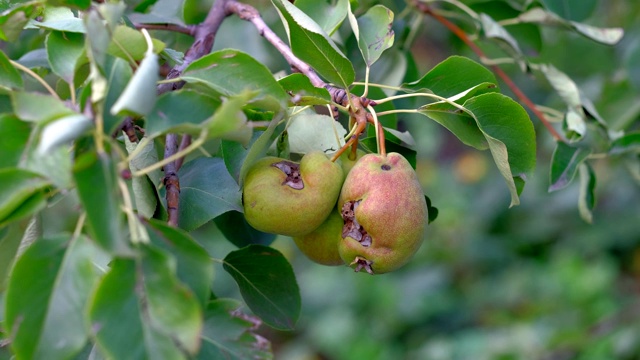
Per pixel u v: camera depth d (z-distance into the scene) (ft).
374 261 2.83
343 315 7.25
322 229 2.93
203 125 2.52
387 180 2.83
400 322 7.07
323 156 2.90
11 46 3.82
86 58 2.64
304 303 7.54
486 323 6.92
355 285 7.44
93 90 2.48
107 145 2.49
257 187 2.86
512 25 3.91
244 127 2.57
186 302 2.43
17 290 2.47
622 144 3.58
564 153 3.52
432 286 7.19
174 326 2.42
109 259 2.74
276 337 7.79
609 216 7.29
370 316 7.26
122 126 2.72
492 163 8.02
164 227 2.55
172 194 2.84
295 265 7.90
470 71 3.06
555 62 5.10
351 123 3.02
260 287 3.04
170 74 2.99
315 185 2.86
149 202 2.81
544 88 5.48
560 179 3.50
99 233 2.40
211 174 2.97
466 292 7.20
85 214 2.50
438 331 6.98
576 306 6.68
